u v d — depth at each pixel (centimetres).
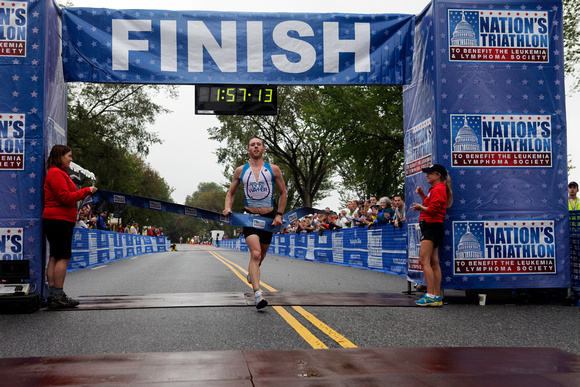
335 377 277
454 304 592
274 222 566
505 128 623
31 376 283
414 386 262
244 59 679
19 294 532
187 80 668
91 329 432
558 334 409
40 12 586
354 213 1508
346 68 691
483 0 633
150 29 667
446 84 622
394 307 559
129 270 1253
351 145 2109
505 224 612
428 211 569
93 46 656
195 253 2958
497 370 293
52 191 552
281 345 365
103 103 3198
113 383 267
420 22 682
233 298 625
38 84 579
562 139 629
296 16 689
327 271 1180
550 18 639
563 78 634
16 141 571
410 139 719
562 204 619
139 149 3291
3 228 564
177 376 280
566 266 610
